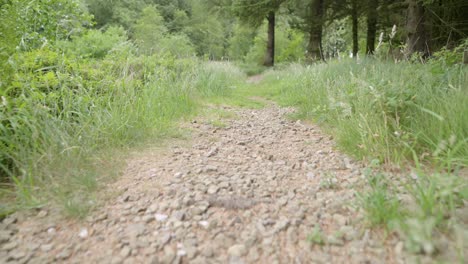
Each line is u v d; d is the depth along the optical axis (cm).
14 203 179
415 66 441
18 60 274
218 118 450
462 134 217
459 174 197
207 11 2217
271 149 302
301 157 274
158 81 463
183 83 524
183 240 146
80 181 199
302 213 168
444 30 926
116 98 333
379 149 244
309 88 583
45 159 211
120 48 509
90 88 304
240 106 585
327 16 1341
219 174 231
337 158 263
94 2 2544
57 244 144
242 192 198
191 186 206
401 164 222
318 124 400
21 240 147
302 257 132
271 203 183
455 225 134
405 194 174
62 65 308
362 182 203
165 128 346
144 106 359
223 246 142
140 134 305
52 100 259
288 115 476
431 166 220
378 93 264
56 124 245
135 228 156
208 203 182
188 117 433
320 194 192
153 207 177
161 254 136
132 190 199
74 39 634
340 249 135
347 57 771
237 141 331
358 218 155
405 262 122
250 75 1808
